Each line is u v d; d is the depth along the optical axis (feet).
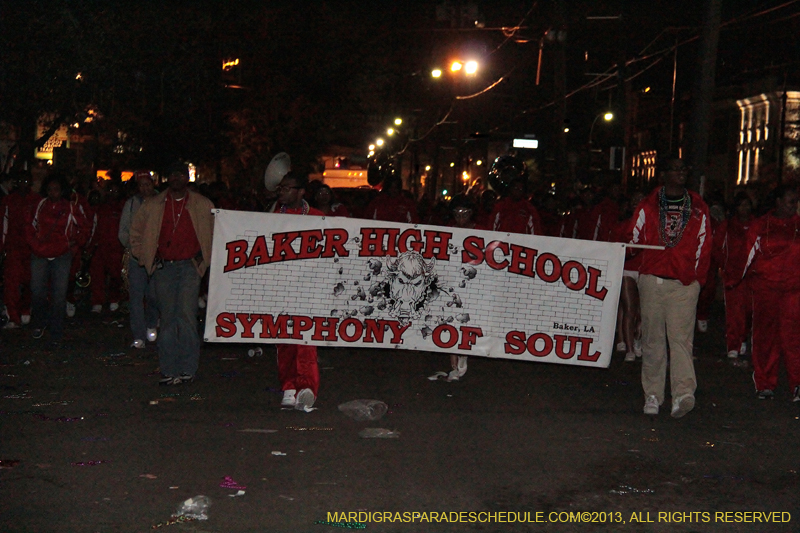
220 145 102.63
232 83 100.83
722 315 56.44
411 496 19.10
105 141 93.04
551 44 108.58
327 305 27.22
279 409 27.02
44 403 27.32
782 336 29.12
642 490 19.83
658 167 27.25
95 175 93.66
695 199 26.58
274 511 18.01
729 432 25.13
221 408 26.99
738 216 37.47
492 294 27.76
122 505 18.21
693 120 53.06
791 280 28.96
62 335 39.09
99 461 21.20
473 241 27.68
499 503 18.79
